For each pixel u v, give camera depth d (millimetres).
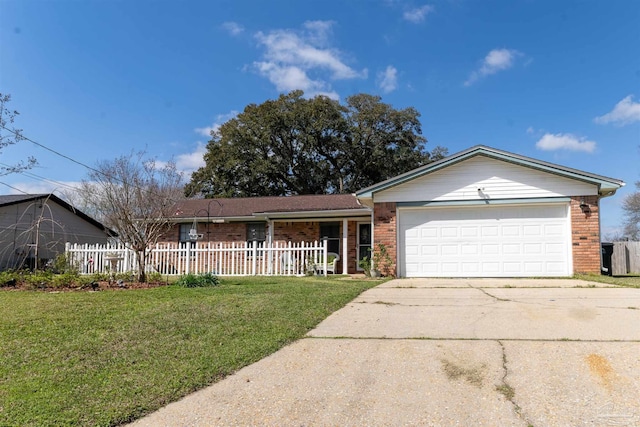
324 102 34969
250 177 33281
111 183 13078
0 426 2955
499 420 3049
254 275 13820
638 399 3275
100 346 4770
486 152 12000
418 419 3105
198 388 3727
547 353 4281
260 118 33969
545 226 11773
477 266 12047
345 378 3893
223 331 5363
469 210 12250
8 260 17672
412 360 4273
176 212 16719
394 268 12422
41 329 5434
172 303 7023
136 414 3227
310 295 7914
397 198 12617
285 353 4613
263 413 3258
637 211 34562
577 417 3049
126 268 13828
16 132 11508
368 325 5719
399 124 36875
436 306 6977
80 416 3139
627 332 4938
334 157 36750
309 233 17375
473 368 3998
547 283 9914
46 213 19828
